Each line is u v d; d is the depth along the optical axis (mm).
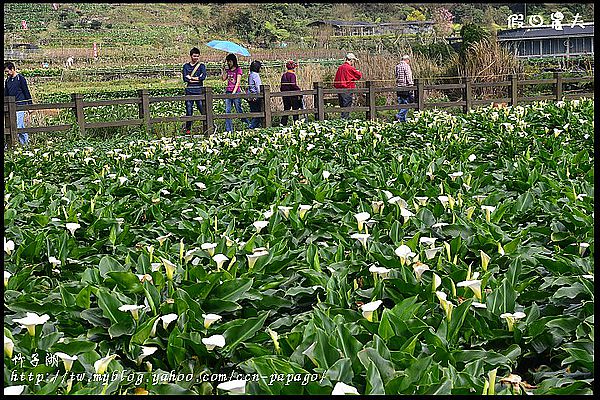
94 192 7586
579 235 5020
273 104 21500
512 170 7754
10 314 3857
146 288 3764
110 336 3551
